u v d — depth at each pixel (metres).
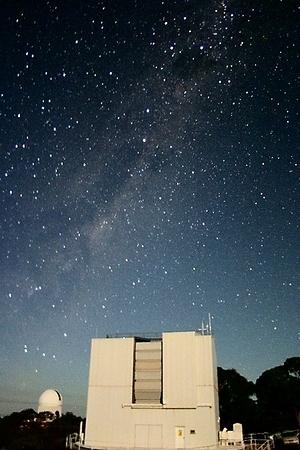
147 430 30.08
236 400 54.94
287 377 54.50
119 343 33.25
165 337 32.66
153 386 31.97
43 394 61.91
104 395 31.69
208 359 31.50
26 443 37.47
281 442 36.81
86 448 29.95
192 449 28.78
